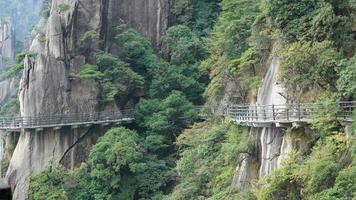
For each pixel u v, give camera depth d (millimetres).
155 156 71250
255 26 53750
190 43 85812
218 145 54219
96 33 82250
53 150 73625
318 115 31781
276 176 32000
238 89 60938
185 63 85062
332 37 37844
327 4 38406
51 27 78375
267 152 41219
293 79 36438
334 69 34031
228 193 44719
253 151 45000
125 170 67688
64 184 66875
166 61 88938
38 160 72688
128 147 66812
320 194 27391
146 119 77562
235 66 60375
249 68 58469
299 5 40188
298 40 39250
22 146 73125
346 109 31906
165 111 76250
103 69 81062
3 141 79312
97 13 83562
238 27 65062
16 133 76125
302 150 34750
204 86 83375
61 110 75688
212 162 51625
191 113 75562
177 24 93125
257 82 54156
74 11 81000
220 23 76688
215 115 61969
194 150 55562
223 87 65562
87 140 76000
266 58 54438
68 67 78750
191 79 82688
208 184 50344
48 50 77438
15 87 106375
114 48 86562
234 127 50625
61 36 78375
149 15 92375
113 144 67438
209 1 93812
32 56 78188
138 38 86688
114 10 89250
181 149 70688
